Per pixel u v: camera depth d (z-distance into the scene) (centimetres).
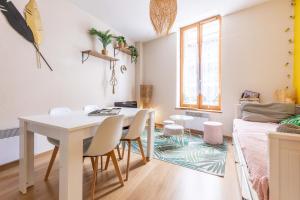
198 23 422
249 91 344
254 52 344
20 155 170
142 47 507
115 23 387
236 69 363
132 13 348
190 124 420
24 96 238
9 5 220
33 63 247
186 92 456
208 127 333
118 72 434
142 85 482
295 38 304
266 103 311
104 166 229
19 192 170
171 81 462
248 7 346
